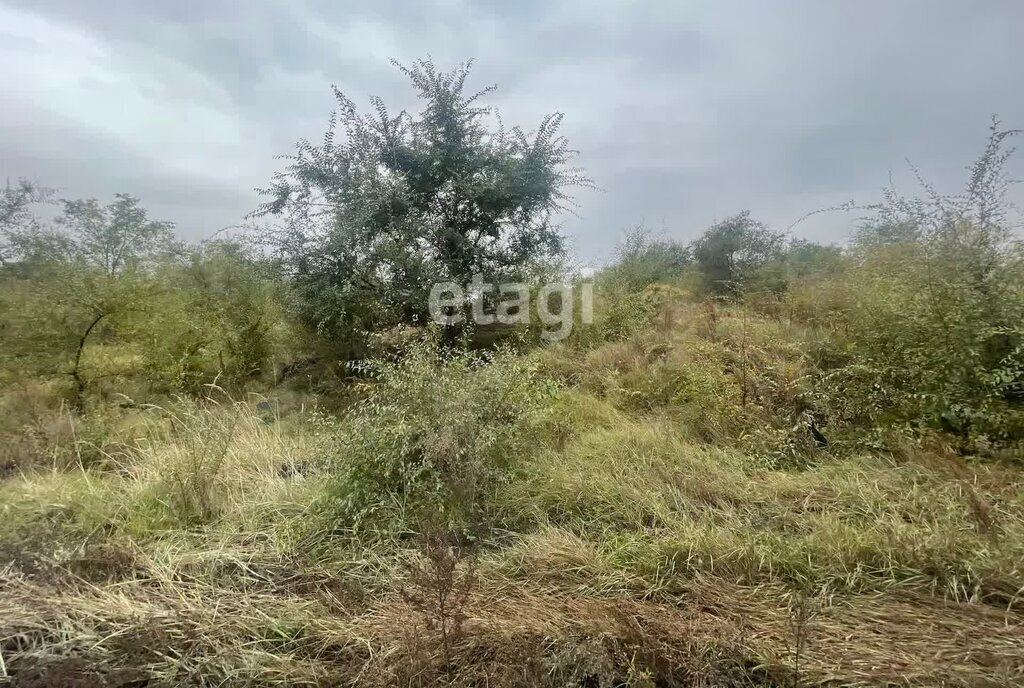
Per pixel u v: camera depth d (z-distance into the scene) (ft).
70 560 9.80
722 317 22.49
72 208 21.86
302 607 8.80
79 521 11.53
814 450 13.34
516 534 10.76
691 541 9.66
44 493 12.49
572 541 10.18
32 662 7.77
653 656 7.40
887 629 7.85
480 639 7.75
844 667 7.15
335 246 21.86
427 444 11.48
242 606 8.87
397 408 12.39
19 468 14.26
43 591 9.02
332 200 23.13
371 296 22.36
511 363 15.40
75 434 15.56
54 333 18.54
